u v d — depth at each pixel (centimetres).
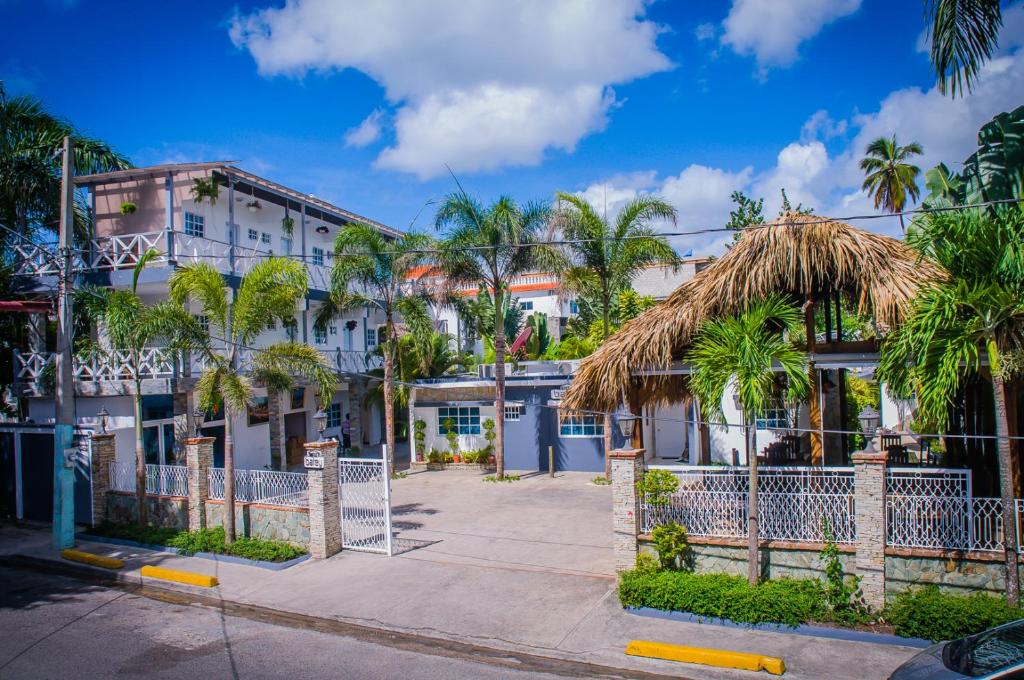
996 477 1081
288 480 1407
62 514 1438
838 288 1195
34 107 2075
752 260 1046
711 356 955
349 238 2120
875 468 893
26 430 1719
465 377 2536
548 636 913
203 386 1385
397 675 824
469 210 2027
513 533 1436
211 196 2083
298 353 1505
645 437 2198
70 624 1025
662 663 825
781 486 1020
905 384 887
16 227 2077
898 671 634
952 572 876
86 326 1991
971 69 1070
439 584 1137
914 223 899
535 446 2264
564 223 2006
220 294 1399
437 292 2175
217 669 852
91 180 2069
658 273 3481
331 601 1086
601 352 1145
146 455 1984
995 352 802
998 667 580
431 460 2364
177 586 1200
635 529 1044
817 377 1155
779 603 888
